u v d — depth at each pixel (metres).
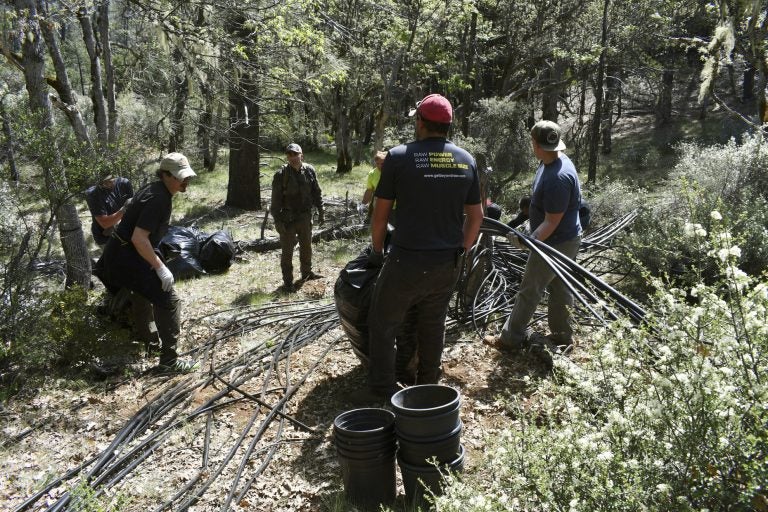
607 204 11.34
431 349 4.54
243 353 6.11
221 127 14.21
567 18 22.22
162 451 4.38
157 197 5.48
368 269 4.86
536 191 5.13
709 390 2.08
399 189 4.06
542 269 5.16
